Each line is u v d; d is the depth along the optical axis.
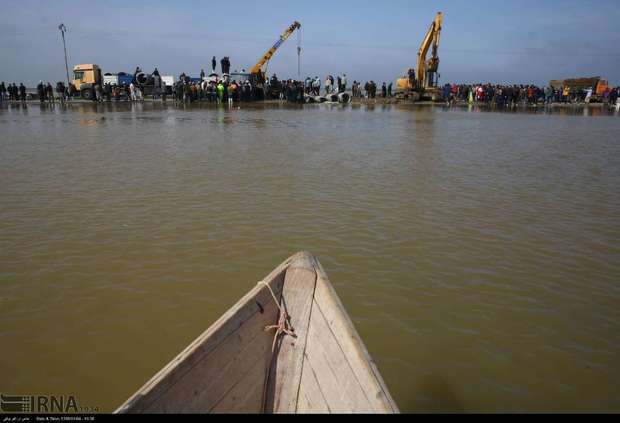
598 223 9.03
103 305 5.86
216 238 7.95
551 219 9.25
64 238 7.86
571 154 17.16
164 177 12.18
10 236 7.91
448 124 28.84
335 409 3.38
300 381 4.01
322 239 8.00
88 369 4.73
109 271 6.73
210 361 3.56
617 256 7.49
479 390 4.49
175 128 23.81
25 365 4.77
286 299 4.20
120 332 5.32
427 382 4.59
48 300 5.94
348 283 6.48
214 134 21.41
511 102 50.44
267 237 8.03
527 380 4.64
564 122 31.89
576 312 5.86
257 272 6.77
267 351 4.10
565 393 4.46
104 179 11.88
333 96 51.94
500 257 7.41
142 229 8.32
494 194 11.09
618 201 10.60
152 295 6.10
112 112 34.56
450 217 9.28
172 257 7.20
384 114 37.09
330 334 3.76
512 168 14.31
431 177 12.83
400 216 9.27
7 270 6.70
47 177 12.02
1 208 9.38
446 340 5.24
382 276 6.70
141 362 4.84
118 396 4.38
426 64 52.09
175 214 9.14
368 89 56.94
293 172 13.09
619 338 5.33
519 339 5.29
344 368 3.45
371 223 8.83
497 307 5.94
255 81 51.50
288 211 9.44
